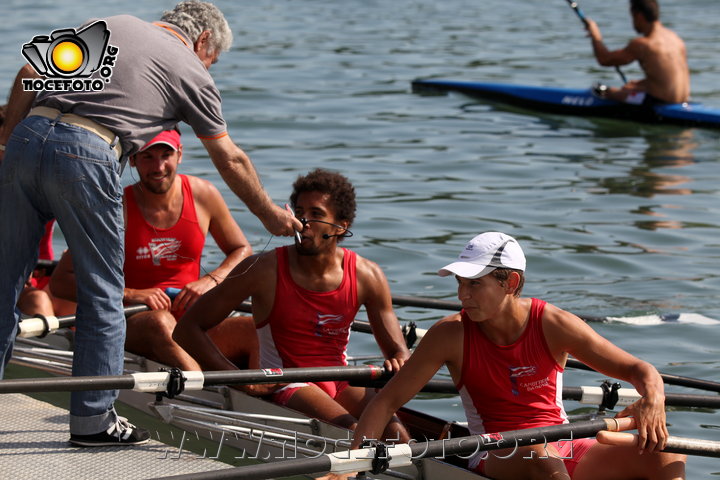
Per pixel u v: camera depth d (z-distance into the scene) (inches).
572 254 529.7
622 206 617.9
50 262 415.2
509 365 270.2
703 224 581.9
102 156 266.1
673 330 434.3
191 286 364.8
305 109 874.1
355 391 330.6
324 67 1061.8
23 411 308.7
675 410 367.2
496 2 1624.0
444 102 932.0
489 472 273.9
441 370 409.1
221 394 334.3
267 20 1392.7
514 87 932.6
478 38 1269.7
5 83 881.5
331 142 767.1
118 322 278.2
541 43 1234.6
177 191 370.9
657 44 847.1
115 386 267.1
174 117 282.4
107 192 268.7
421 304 404.8
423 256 523.5
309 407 313.1
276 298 320.5
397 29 1334.9
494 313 262.8
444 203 617.9
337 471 246.8
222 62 1072.2
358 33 1295.5
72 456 278.5
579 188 658.8
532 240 550.9
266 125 813.2
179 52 280.1
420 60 1115.3
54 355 359.6
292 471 242.2
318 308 321.7
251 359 349.7
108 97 268.8
